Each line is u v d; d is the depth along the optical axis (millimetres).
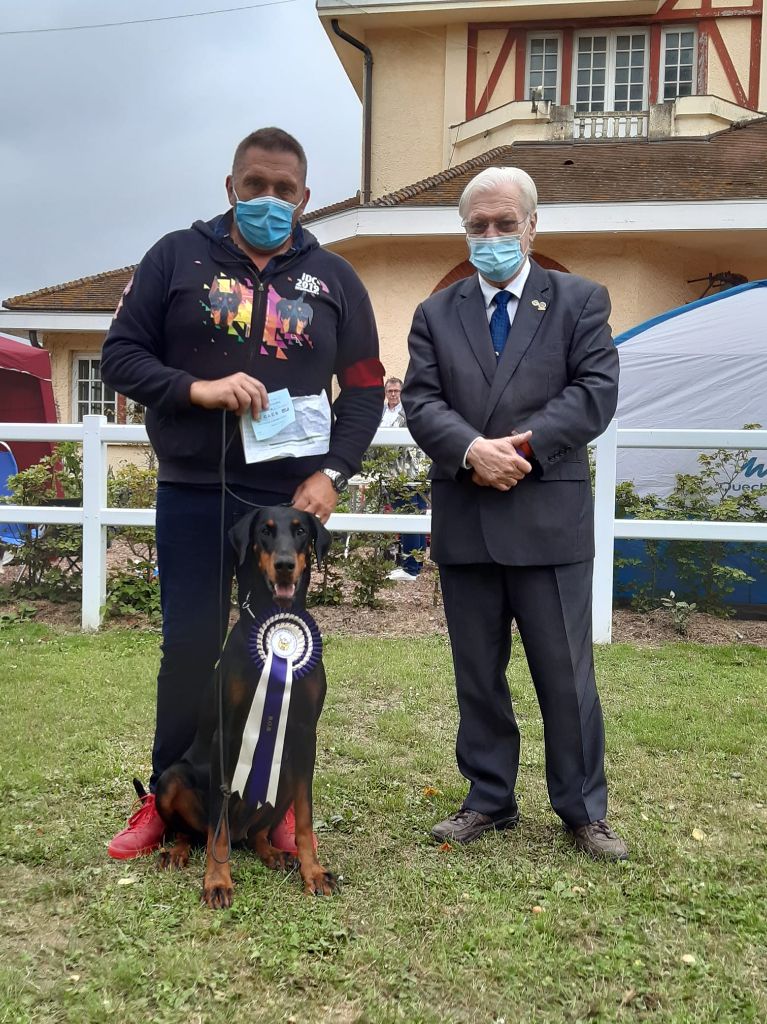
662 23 16953
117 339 3160
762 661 6180
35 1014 2334
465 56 17250
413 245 14359
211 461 3193
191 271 3160
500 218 3301
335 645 6438
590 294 3418
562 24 17109
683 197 13117
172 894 2924
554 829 3559
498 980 2531
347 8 16750
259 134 3090
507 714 3543
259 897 2900
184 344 3176
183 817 3119
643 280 13828
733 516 7246
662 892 3014
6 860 3166
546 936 2725
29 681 5445
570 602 3385
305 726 2988
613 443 6590
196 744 3166
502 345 3445
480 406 3375
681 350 8500
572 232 13344
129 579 7355
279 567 2881
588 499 3477
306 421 3180
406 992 2463
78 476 7953
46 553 7477
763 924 2807
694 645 6586
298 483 3316
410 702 5199
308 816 3004
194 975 2482
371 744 4496
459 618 3525
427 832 3496
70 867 3141
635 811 3721
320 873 2998
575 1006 2424
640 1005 2432
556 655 3371
